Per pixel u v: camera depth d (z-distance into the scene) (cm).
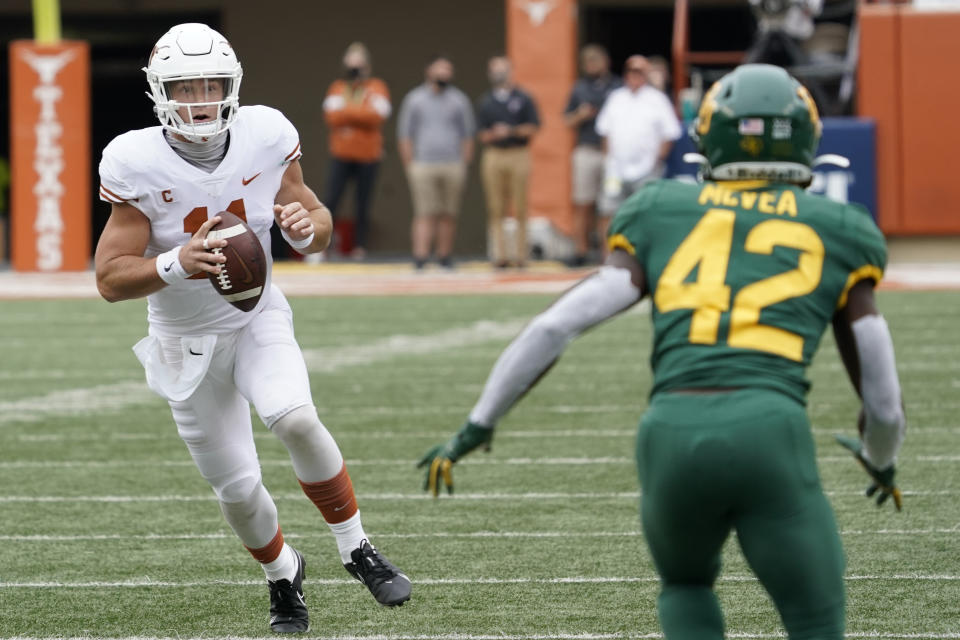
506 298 4616
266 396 1376
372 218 7200
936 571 1672
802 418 1035
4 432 2659
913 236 5303
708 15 7338
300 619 1496
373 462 2358
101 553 1820
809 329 1062
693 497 1030
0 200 6700
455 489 2162
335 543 1867
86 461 2402
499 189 5278
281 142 1431
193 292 1395
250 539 1469
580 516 1980
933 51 5178
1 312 4588
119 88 7769
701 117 1149
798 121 1114
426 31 7175
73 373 3366
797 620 1020
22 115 5738
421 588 1642
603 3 7138
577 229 5453
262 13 7238
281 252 6394
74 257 5797
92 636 1480
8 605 1595
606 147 5100
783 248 1075
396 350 3612
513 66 5775
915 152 5206
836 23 5316
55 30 5744
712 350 1049
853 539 1822
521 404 2900
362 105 5738
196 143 1384
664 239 1095
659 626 1481
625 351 3616
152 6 7338
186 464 2373
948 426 2558
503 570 1712
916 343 3531
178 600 1611
